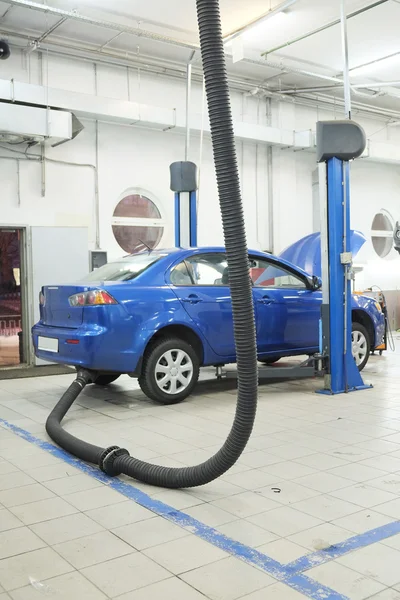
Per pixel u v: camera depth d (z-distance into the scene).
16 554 2.44
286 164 11.31
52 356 5.23
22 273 8.15
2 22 7.88
